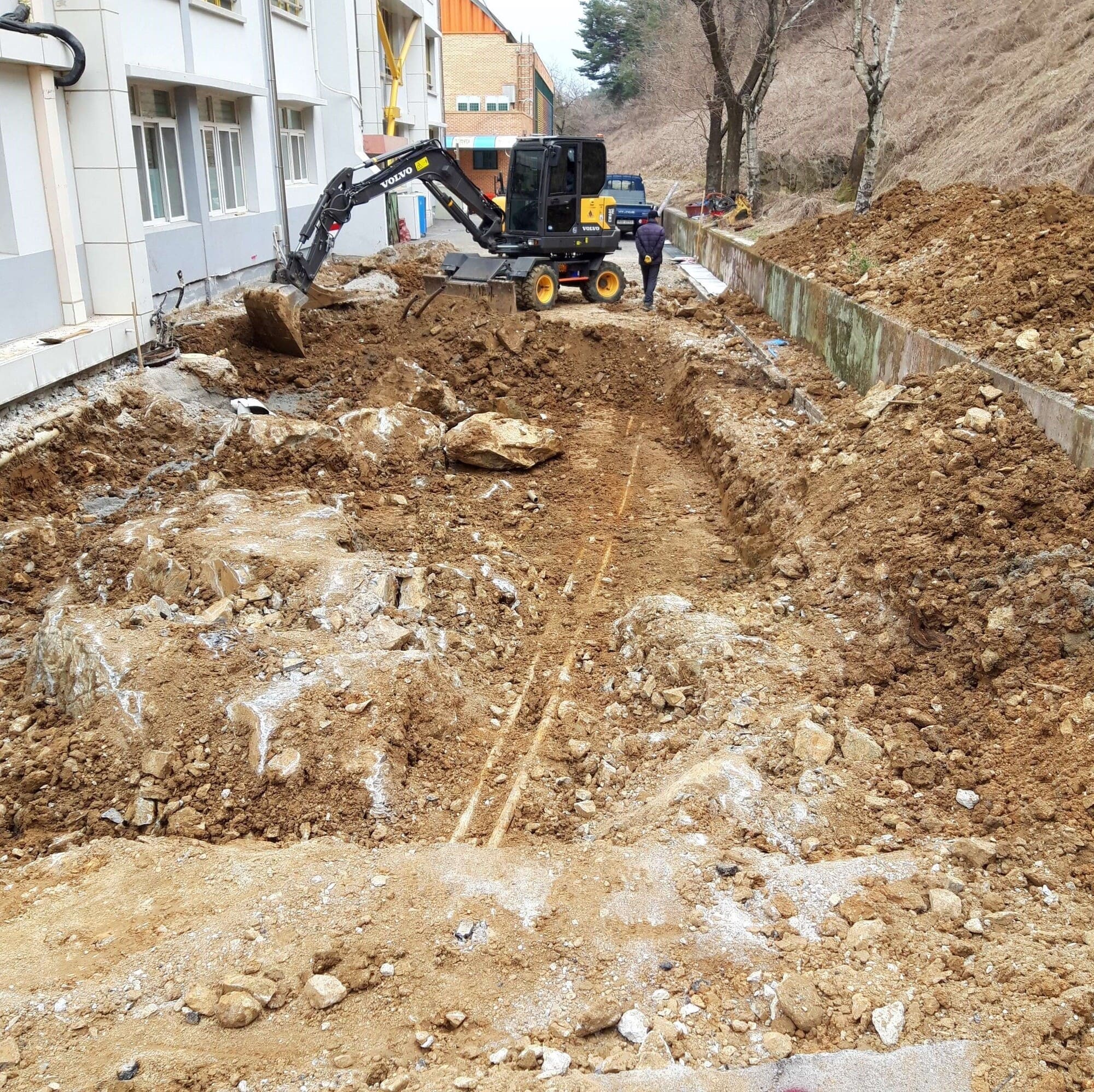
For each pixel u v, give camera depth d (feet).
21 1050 11.57
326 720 18.47
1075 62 55.47
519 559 28.40
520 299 54.08
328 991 12.35
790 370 39.68
